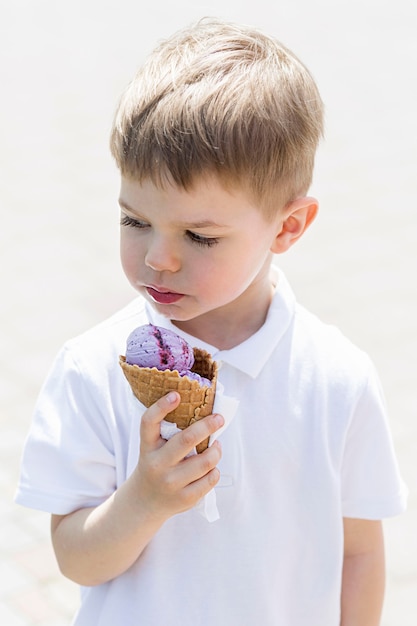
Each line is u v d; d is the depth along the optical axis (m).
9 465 5.10
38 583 4.33
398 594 4.34
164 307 2.11
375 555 2.45
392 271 7.66
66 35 14.32
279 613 2.27
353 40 14.48
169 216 1.99
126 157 2.01
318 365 2.30
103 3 16.03
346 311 6.98
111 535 2.07
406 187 9.42
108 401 2.21
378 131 10.94
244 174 1.99
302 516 2.27
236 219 2.02
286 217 2.20
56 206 8.69
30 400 5.73
